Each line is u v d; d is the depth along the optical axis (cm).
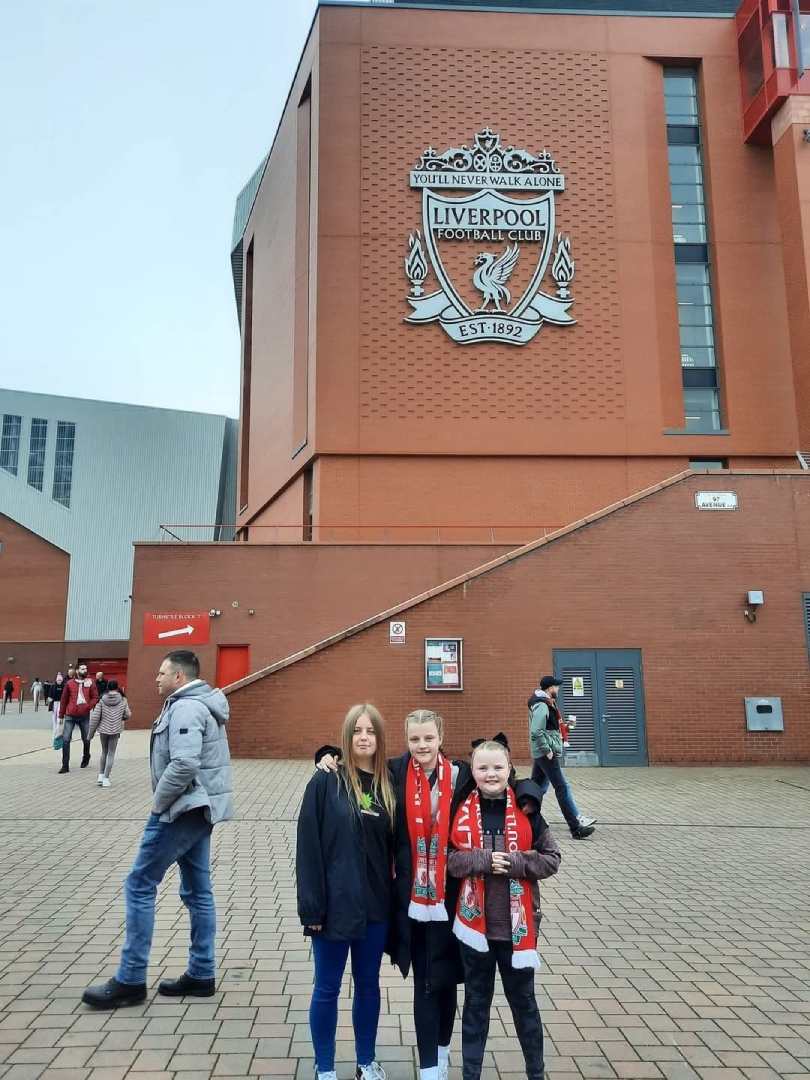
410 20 2608
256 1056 393
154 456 5488
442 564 2277
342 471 2422
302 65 2820
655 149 2633
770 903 672
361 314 2475
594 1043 416
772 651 1555
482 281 2498
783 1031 430
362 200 2520
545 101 2606
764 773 1428
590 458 2464
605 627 1562
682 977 508
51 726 2667
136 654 2214
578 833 920
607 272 2544
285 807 1056
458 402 2453
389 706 1537
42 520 5194
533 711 944
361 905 373
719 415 2547
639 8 3316
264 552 2266
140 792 1170
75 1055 389
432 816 389
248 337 3678
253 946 555
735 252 2595
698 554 1583
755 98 2603
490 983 368
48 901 646
